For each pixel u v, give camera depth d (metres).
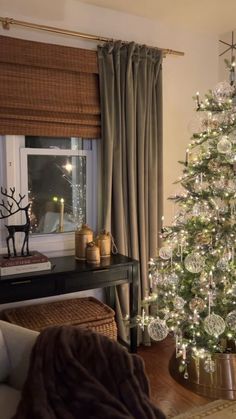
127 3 2.77
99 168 2.90
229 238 2.18
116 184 2.83
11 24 2.50
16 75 2.50
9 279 2.20
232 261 2.21
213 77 3.47
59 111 2.65
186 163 2.50
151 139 2.99
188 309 2.30
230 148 2.16
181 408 2.14
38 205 2.79
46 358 1.53
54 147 2.82
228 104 2.28
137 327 2.75
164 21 3.10
